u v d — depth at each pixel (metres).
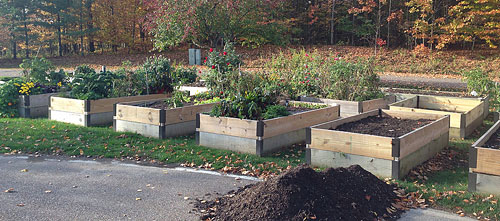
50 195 4.70
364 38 30.47
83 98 9.00
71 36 38.03
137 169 5.85
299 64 12.52
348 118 7.23
